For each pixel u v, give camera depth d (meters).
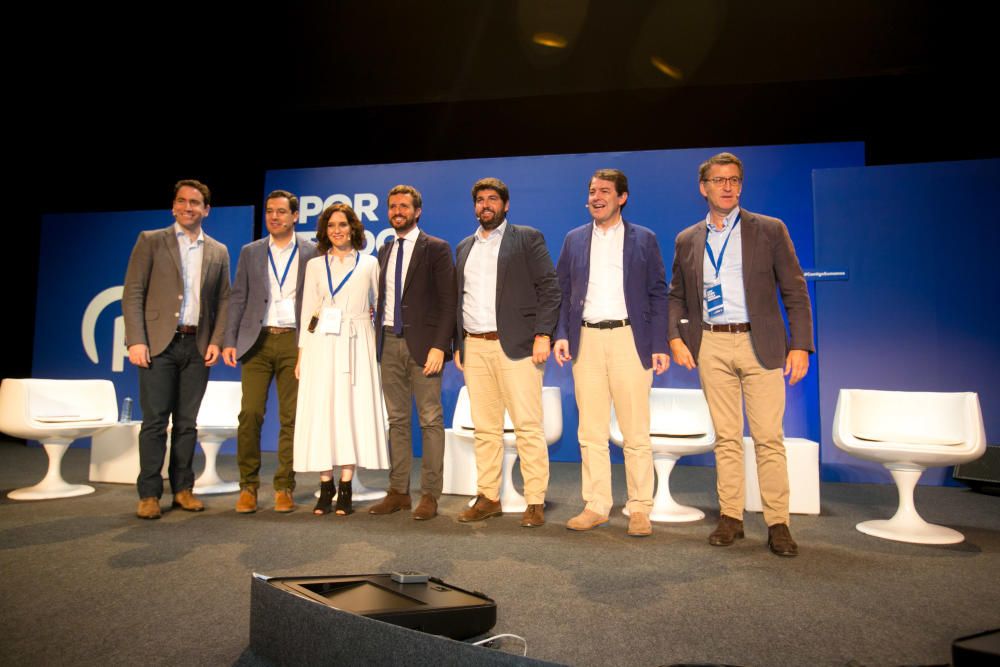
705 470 4.91
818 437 4.87
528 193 5.50
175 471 3.22
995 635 1.13
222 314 3.32
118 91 5.66
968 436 2.80
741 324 2.60
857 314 4.59
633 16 4.99
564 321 2.95
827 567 2.28
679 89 5.67
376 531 2.77
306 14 5.13
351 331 3.13
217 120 6.08
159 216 6.01
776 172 5.16
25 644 1.55
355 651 1.29
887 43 4.84
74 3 4.91
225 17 5.12
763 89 5.52
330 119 6.25
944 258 4.50
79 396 3.90
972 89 5.12
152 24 5.12
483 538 2.67
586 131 5.88
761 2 4.79
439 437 3.15
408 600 1.55
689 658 1.49
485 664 1.14
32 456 5.33
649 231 2.91
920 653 1.54
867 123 5.39
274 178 5.90
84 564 2.23
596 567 2.25
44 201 6.66
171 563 2.25
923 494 3.96
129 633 1.62
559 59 5.26
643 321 2.79
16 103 5.71
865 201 4.62
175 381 3.17
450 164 5.63
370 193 5.74
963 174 4.52
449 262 3.18
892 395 3.05
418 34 5.23
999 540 2.73
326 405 3.04
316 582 1.62
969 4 4.57
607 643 1.58
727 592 1.98
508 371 2.95
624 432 2.82
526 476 2.96
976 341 4.42
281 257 3.35
